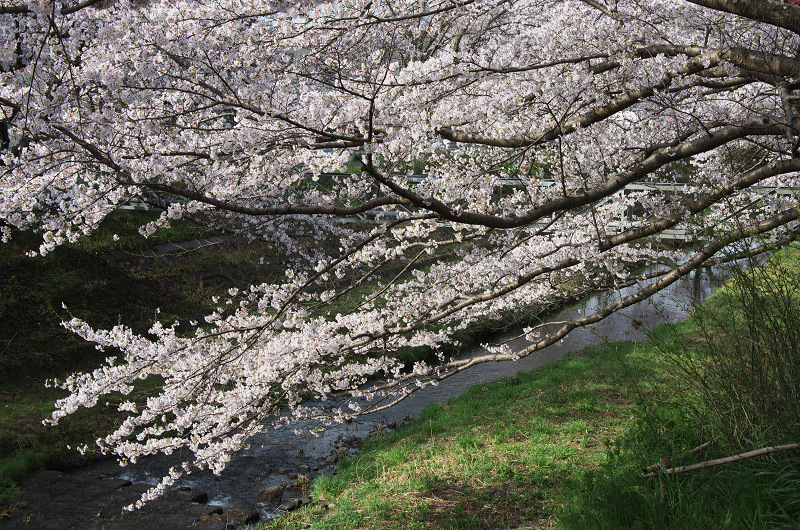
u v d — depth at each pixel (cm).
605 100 455
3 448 848
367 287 805
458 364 623
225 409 513
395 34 490
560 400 869
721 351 373
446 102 464
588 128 519
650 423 436
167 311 1327
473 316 679
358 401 1102
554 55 470
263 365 496
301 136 395
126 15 376
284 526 605
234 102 383
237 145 383
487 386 1082
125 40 371
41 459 835
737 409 359
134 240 1462
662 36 487
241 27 387
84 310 1223
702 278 473
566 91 417
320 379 574
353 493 643
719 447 369
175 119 416
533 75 479
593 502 388
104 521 683
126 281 1343
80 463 859
